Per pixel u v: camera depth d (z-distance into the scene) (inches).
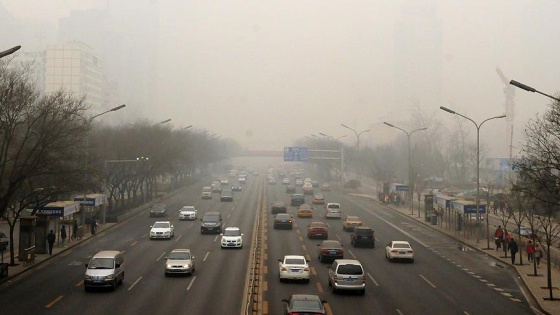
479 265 1818.4
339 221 3014.3
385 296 1321.4
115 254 1405.0
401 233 2610.7
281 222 2610.7
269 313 1117.7
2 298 1255.5
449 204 2623.0
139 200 3818.9
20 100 1708.9
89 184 2240.4
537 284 1487.5
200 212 3321.9
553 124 1838.1
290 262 1471.5
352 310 1171.3
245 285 1407.5
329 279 1419.8
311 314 944.3
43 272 1599.4
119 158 3250.5
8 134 1596.9
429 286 1461.6
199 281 1457.9
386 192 4143.7
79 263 1753.2
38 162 1582.2
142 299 1243.2
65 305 1182.9
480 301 1295.5
